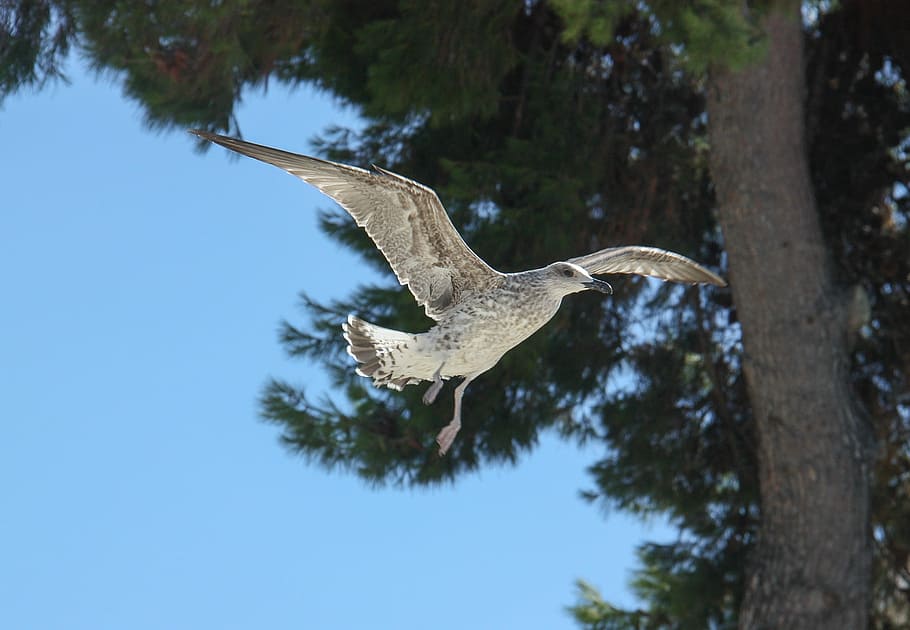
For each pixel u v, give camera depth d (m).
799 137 13.05
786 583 12.97
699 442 15.65
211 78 12.53
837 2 16.17
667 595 14.74
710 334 15.77
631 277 14.98
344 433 13.63
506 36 13.77
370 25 13.06
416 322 12.79
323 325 13.76
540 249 13.19
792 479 13.02
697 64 10.19
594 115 14.27
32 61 13.02
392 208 8.05
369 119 14.12
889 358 15.71
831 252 15.42
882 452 15.37
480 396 14.02
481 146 14.39
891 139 15.94
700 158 15.73
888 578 15.59
